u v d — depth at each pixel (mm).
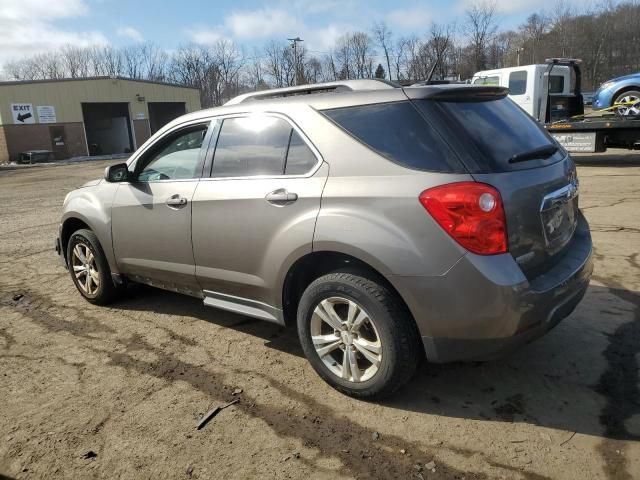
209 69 71438
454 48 59906
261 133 3486
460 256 2648
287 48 66875
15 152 32375
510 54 76750
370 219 2861
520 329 2709
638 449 2629
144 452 2779
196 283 3941
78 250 4934
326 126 3176
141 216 4176
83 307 4918
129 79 37125
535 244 2891
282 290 3354
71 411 3180
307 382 3406
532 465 2557
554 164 3213
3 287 5613
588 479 2449
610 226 6840
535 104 13242
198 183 3781
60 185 17688
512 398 3121
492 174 2730
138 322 4500
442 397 3164
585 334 3842
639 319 4031
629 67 66250
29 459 2758
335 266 3264
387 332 2896
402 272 2760
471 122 2945
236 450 2766
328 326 3279
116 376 3582
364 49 67562
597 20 68188
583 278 3180
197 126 3928
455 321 2711
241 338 4109
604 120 11586
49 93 33406
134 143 37906
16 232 8773
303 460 2670
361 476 2539
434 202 2688
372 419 2979
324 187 3070
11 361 3854
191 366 3682
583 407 2998
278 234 3258
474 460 2611
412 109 2926
